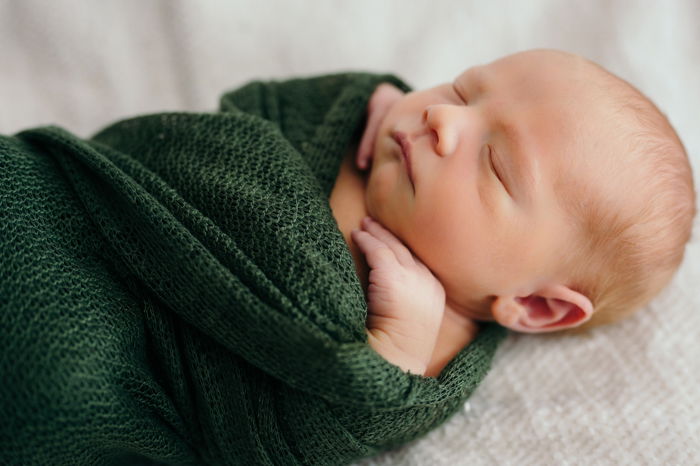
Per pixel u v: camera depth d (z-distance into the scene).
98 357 0.84
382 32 1.62
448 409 1.05
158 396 0.92
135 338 0.92
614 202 0.98
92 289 0.90
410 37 1.63
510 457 1.06
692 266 1.28
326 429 0.92
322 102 1.27
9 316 0.82
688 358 1.16
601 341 1.21
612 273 1.06
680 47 1.62
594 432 1.08
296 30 1.59
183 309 0.89
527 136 0.98
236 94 1.26
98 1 1.47
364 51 1.61
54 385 0.80
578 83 1.02
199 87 1.54
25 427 0.79
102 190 0.96
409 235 1.03
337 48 1.60
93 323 0.86
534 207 0.97
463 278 1.04
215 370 0.93
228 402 0.93
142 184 0.96
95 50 1.48
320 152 1.12
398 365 0.95
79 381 0.81
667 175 1.02
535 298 1.10
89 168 0.97
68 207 0.95
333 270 0.90
